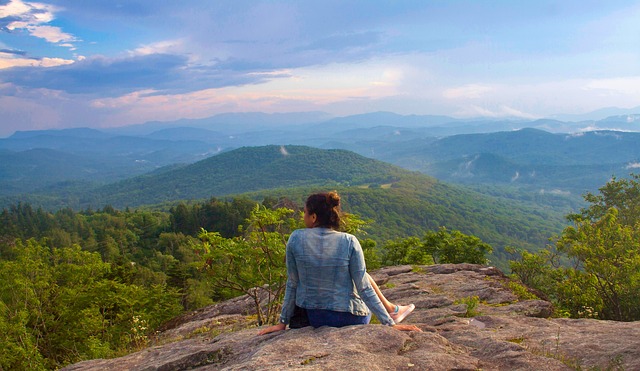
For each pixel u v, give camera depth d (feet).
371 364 10.71
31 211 620.08
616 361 12.01
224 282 31.35
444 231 114.83
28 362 50.06
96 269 68.28
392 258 116.06
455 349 13.42
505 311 27.37
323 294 13.41
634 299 62.95
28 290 57.11
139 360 17.84
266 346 12.34
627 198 108.37
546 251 88.89
